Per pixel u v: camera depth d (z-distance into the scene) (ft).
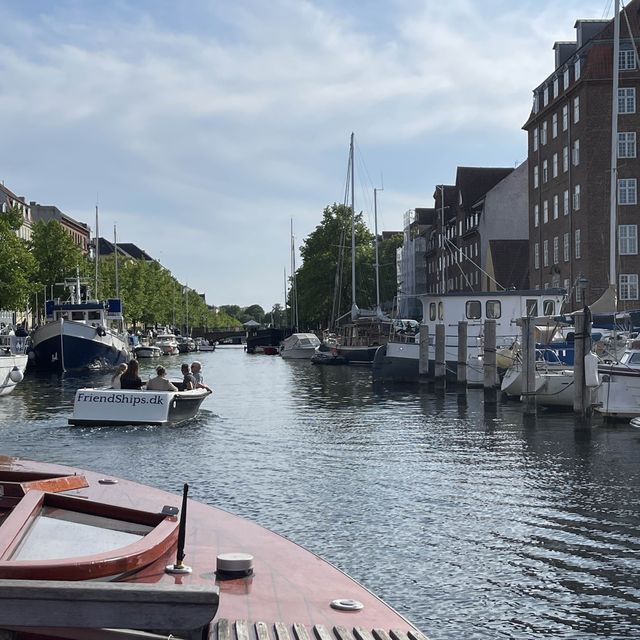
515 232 266.77
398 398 109.40
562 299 126.11
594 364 74.13
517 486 49.57
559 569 33.60
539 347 109.09
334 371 181.37
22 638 10.57
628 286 189.67
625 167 190.19
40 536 14.52
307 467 56.29
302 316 300.81
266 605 13.19
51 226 247.09
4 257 172.86
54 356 170.19
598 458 60.13
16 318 281.54
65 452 62.85
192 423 80.69
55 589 9.95
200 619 10.07
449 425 79.97
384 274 322.75
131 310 324.19
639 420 74.90
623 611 29.07
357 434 73.26
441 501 45.44
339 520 41.37
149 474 54.13
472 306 126.72
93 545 14.34
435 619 28.48
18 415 90.48
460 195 302.86
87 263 267.39
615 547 36.47
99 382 146.41
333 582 14.42
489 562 34.47
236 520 18.04
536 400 91.76
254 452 62.90
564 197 206.49
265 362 235.81
